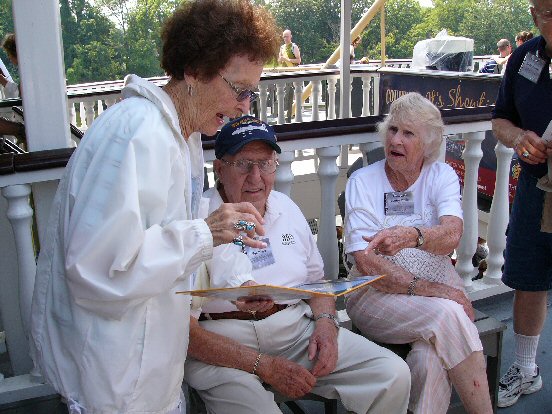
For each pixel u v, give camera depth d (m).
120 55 26.62
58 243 1.51
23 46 2.35
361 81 7.20
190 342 2.02
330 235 3.06
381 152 2.88
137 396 1.52
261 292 1.67
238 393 1.99
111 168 1.38
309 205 5.62
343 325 2.95
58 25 2.38
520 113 2.54
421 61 6.63
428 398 2.21
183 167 1.51
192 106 1.60
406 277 2.32
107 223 1.34
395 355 2.13
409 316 2.27
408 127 2.35
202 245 1.45
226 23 1.51
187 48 1.52
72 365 1.51
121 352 1.47
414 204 2.48
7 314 2.64
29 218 2.43
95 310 1.44
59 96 2.44
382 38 7.21
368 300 2.39
